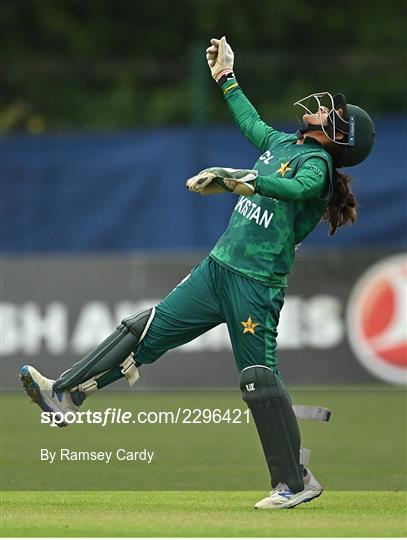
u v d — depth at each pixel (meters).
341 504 26.73
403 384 55.62
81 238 58.31
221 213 57.59
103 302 55.97
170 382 55.66
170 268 56.00
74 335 55.91
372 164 57.62
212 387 55.59
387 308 55.78
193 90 59.41
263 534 21.84
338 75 62.81
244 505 26.52
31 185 58.53
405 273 55.78
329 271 56.06
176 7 93.12
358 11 93.31
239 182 24.11
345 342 55.91
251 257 25.45
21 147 58.50
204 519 23.83
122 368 26.45
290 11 92.19
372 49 92.31
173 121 68.25
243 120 27.62
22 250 58.62
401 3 93.75
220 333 55.62
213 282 25.80
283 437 25.58
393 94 63.94
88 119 64.81
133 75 61.41
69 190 58.38
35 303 56.09
